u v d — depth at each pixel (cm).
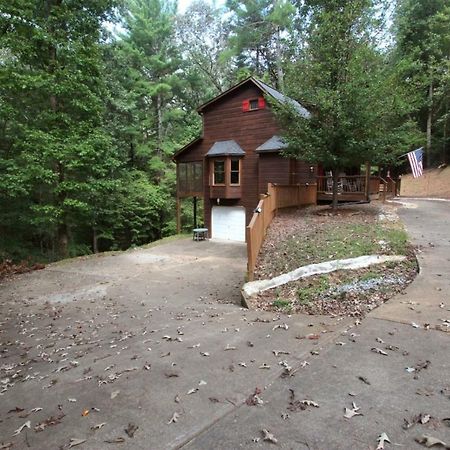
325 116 1134
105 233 2097
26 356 461
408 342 337
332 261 664
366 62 1137
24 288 933
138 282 963
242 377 297
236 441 211
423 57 2488
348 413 232
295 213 1314
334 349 334
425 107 2644
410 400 244
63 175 1440
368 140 1099
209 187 1925
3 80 1205
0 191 1361
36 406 290
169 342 422
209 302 715
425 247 716
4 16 1200
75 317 658
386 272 591
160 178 2502
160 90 2480
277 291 602
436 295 465
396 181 2398
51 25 1330
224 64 3225
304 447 202
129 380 314
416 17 2497
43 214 1452
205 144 1972
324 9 1191
